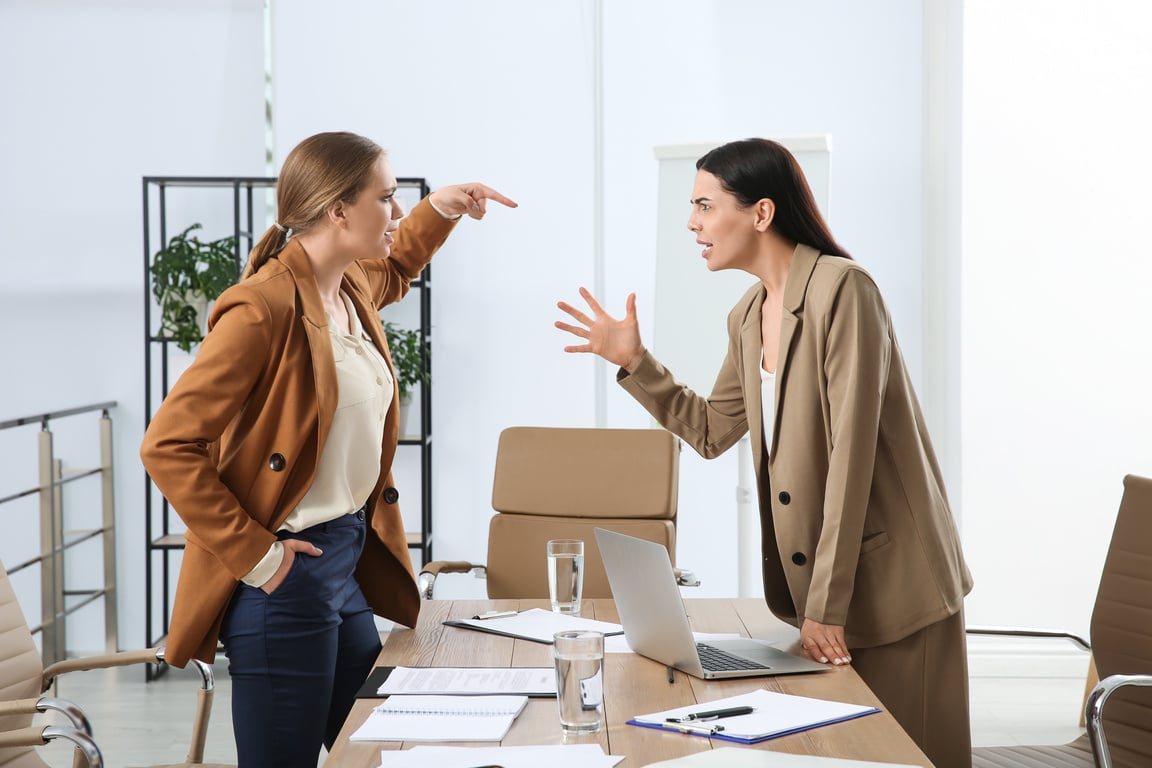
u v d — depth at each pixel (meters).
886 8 4.73
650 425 4.87
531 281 4.89
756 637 2.12
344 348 2.04
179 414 1.87
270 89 4.83
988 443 4.39
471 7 4.84
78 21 4.77
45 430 4.36
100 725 3.84
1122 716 2.21
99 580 4.80
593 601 2.53
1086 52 4.30
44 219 4.79
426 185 4.54
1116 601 2.22
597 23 4.81
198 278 4.30
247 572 1.87
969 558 4.41
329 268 2.06
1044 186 4.34
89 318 4.80
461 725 1.55
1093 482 4.37
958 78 4.40
